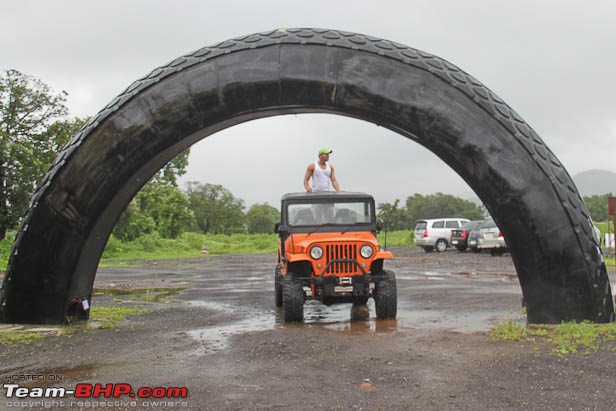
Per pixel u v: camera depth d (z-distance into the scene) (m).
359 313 9.55
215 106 8.09
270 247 41.97
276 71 7.97
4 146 28.39
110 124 8.14
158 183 49.66
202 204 85.75
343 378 5.23
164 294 13.14
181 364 5.88
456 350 6.25
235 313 9.77
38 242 8.23
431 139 7.77
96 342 7.08
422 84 7.79
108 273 20.42
